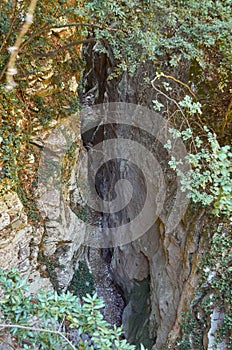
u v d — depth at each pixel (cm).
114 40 368
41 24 385
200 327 352
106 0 319
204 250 369
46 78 420
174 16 346
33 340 215
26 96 409
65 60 464
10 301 214
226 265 339
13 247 377
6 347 224
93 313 200
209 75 417
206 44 353
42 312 208
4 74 337
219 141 391
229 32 356
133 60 406
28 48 382
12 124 370
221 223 357
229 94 404
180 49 371
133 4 329
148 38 333
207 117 409
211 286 345
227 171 256
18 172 407
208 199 288
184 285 401
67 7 412
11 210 364
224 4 356
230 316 319
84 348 196
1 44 331
